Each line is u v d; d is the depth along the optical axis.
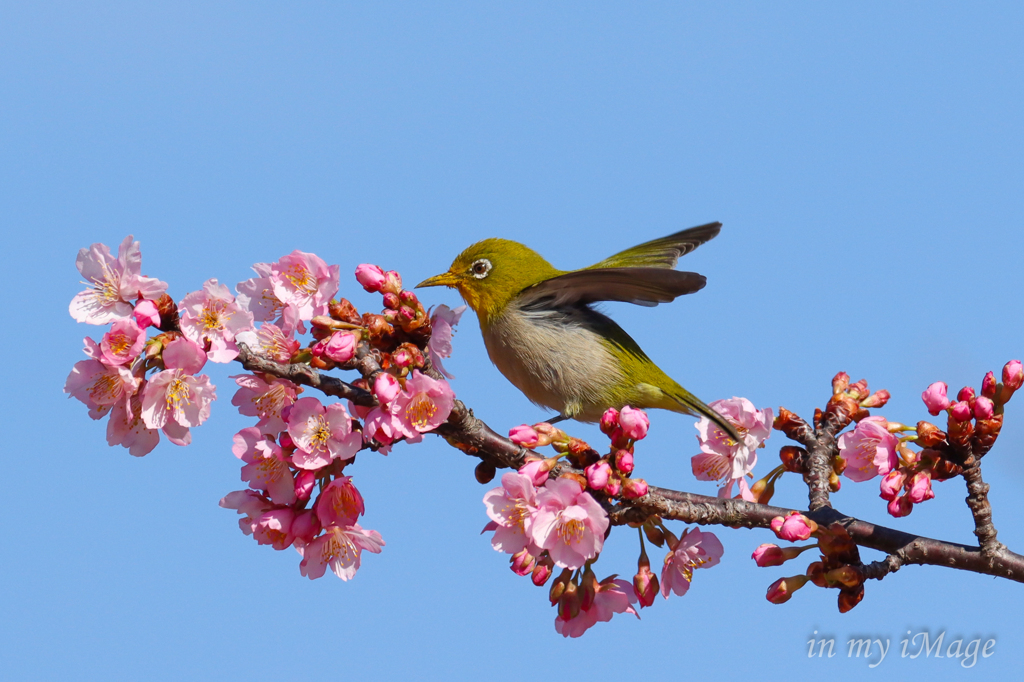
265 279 9.06
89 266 8.09
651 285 10.52
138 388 8.06
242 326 8.17
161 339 8.06
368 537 8.30
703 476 9.96
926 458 8.79
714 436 9.85
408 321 8.88
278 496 8.38
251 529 8.50
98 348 7.93
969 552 8.52
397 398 8.01
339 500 8.34
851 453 9.24
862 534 8.80
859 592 8.41
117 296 8.11
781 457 9.66
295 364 8.41
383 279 9.07
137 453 8.13
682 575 8.82
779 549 8.73
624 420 8.17
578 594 8.56
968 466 8.66
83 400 8.06
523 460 8.96
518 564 8.41
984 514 8.54
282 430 8.63
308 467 8.04
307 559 8.34
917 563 8.62
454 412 8.75
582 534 7.80
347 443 8.05
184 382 7.93
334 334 8.41
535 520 7.64
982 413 8.58
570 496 7.84
